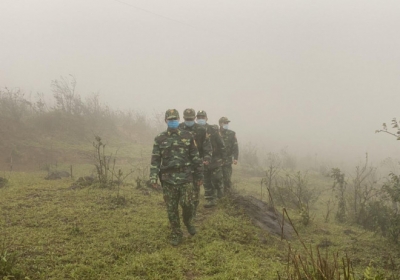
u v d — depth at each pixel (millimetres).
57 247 4586
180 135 5141
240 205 6684
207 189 7074
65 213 5961
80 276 3863
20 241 4648
